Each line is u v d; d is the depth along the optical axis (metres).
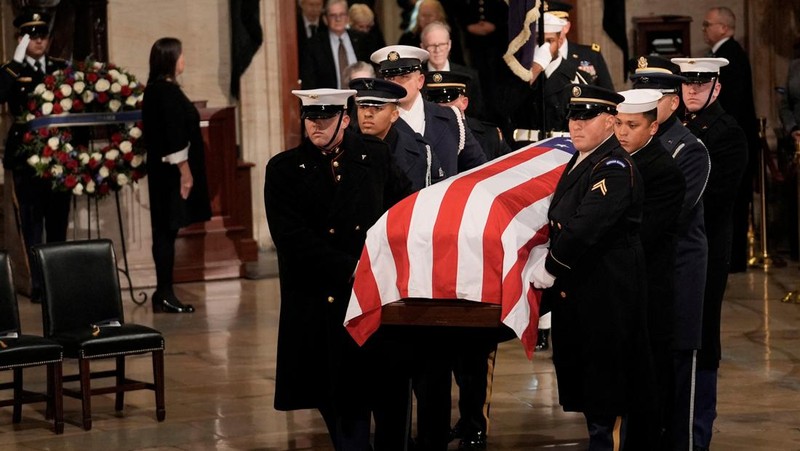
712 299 17.84
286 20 37.81
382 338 15.84
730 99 33.53
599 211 14.60
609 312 15.03
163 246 29.77
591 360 15.13
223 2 37.53
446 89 19.92
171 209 29.64
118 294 21.19
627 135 16.00
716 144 18.25
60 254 20.75
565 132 24.61
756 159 34.38
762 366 23.53
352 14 37.25
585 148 15.13
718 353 17.86
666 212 16.00
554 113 24.69
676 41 38.28
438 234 14.70
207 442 19.31
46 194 30.17
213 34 37.53
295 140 38.22
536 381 22.67
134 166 29.80
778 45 37.56
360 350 15.93
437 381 16.23
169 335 27.22
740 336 26.05
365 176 15.99
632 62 19.36
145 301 31.17
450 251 14.63
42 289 20.56
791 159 34.12
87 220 32.25
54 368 19.80
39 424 20.56
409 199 15.23
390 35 46.50
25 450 19.02
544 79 23.73
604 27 38.03
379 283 15.02
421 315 14.88
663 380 16.28
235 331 27.48
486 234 14.58
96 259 21.06
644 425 15.83
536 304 15.03
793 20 37.53
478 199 14.93
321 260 15.69
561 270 14.66
